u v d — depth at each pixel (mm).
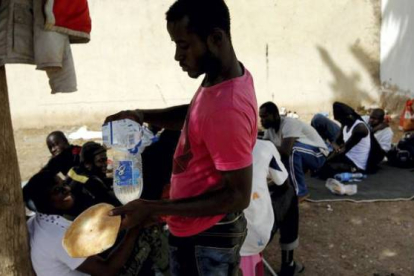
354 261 4137
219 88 1561
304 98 9648
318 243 4453
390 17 9156
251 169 1562
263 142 3078
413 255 4203
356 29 9484
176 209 1569
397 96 9164
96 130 9094
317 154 5211
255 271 3074
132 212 1578
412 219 4891
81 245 1668
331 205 5289
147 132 2021
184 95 9453
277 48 9438
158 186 3047
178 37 1540
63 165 3379
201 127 1569
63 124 9320
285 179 3234
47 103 9195
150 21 9133
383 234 4598
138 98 9398
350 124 6223
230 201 1543
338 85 9656
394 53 9141
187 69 1600
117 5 9008
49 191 2408
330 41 9484
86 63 9164
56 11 1668
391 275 3904
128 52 9203
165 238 3180
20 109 9164
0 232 2225
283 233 3633
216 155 1546
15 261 2291
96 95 9297
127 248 2469
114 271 2447
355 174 6043
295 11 9328
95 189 3506
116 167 1885
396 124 8719
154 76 9344
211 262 1798
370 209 5160
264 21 9312
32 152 7855
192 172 1697
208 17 1513
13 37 1687
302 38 9438
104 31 9078
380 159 6262
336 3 9367
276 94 9602
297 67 9531
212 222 1758
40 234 2381
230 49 1603
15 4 1682
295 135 4809
